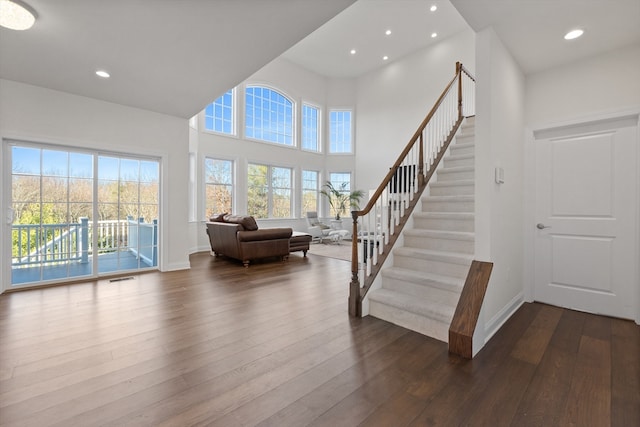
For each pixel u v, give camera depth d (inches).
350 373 72.7
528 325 101.3
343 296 134.2
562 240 118.5
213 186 286.5
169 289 143.9
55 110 143.9
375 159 363.6
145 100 157.6
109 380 68.9
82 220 157.8
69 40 101.7
